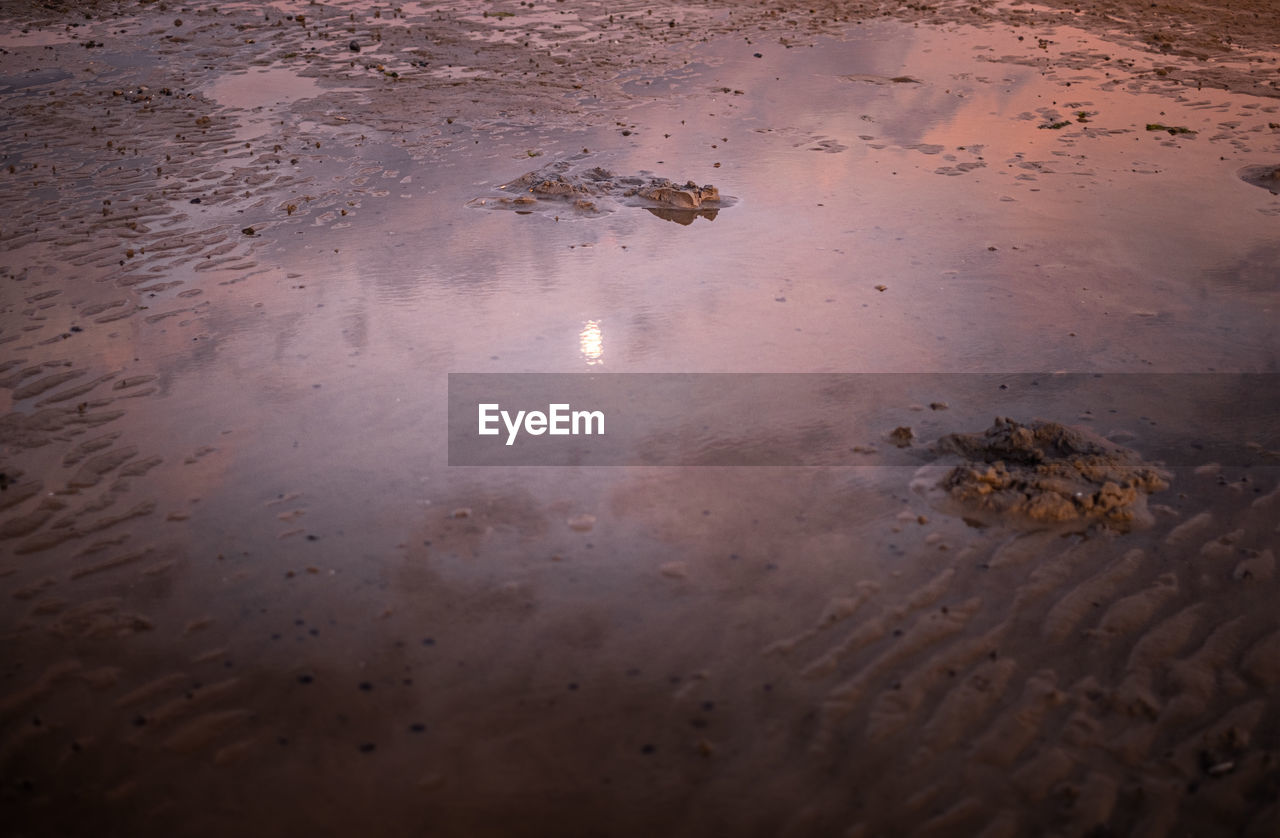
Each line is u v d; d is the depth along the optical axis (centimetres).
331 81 1092
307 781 290
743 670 329
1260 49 1190
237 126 944
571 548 388
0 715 313
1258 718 308
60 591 366
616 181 792
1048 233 690
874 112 982
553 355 533
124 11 1435
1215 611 352
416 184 797
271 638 344
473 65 1160
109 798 285
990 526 398
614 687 323
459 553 386
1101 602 357
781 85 1083
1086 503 402
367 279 627
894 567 376
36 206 749
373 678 327
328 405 486
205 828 275
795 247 672
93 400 492
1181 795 283
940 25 1359
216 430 466
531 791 286
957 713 311
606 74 1123
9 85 1077
